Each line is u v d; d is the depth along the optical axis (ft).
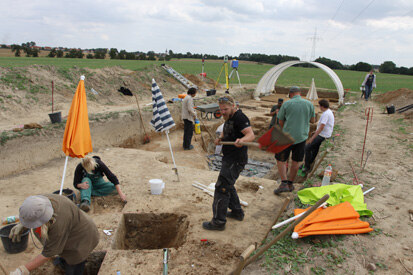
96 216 15.42
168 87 61.77
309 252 11.60
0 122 27.99
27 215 7.79
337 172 18.52
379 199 15.84
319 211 13.74
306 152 24.00
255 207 16.88
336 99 68.49
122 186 19.20
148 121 36.76
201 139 37.73
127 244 15.64
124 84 51.39
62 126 26.11
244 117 12.99
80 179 16.94
